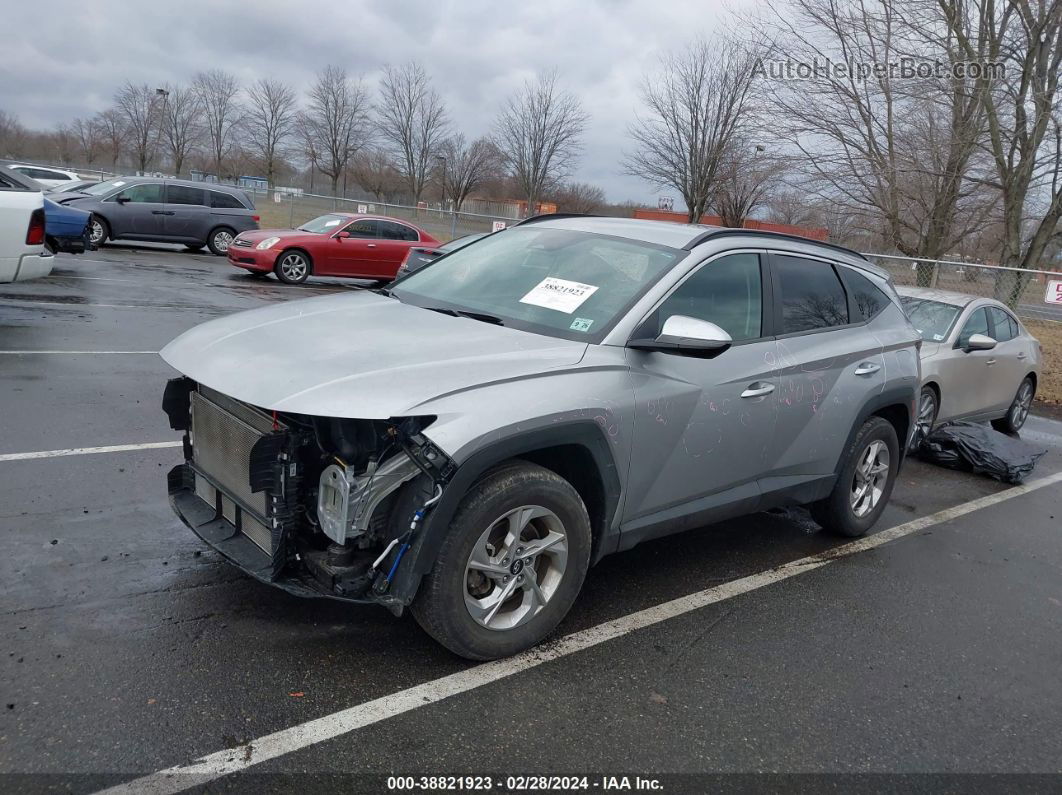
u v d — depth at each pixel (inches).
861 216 784.3
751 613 164.9
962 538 225.3
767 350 170.9
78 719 110.6
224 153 2102.6
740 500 172.1
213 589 148.7
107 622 134.4
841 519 205.2
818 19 725.3
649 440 146.5
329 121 1878.7
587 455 139.0
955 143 703.7
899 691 141.3
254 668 126.5
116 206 717.9
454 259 189.6
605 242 172.7
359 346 134.4
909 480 280.7
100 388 271.6
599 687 131.9
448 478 119.9
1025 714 138.3
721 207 1085.8
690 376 152.9
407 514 121.4
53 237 506.9
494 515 127.1
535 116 1481.3
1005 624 172.6
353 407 115.7
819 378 181.8
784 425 175.2
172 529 171.8
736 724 126.1
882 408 205.3
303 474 128.0
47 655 123.9
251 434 128.3
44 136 2591.0
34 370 285.1
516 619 136.3
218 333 146.9
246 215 782.5
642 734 121.0
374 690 124.3
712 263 165.2
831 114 750.5
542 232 186.7
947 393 311.3
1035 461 293.0
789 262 185.2
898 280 674.8
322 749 110.2
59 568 150.3
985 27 688.4
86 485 189.9
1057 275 601.3
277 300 532.1
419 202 1802.4
